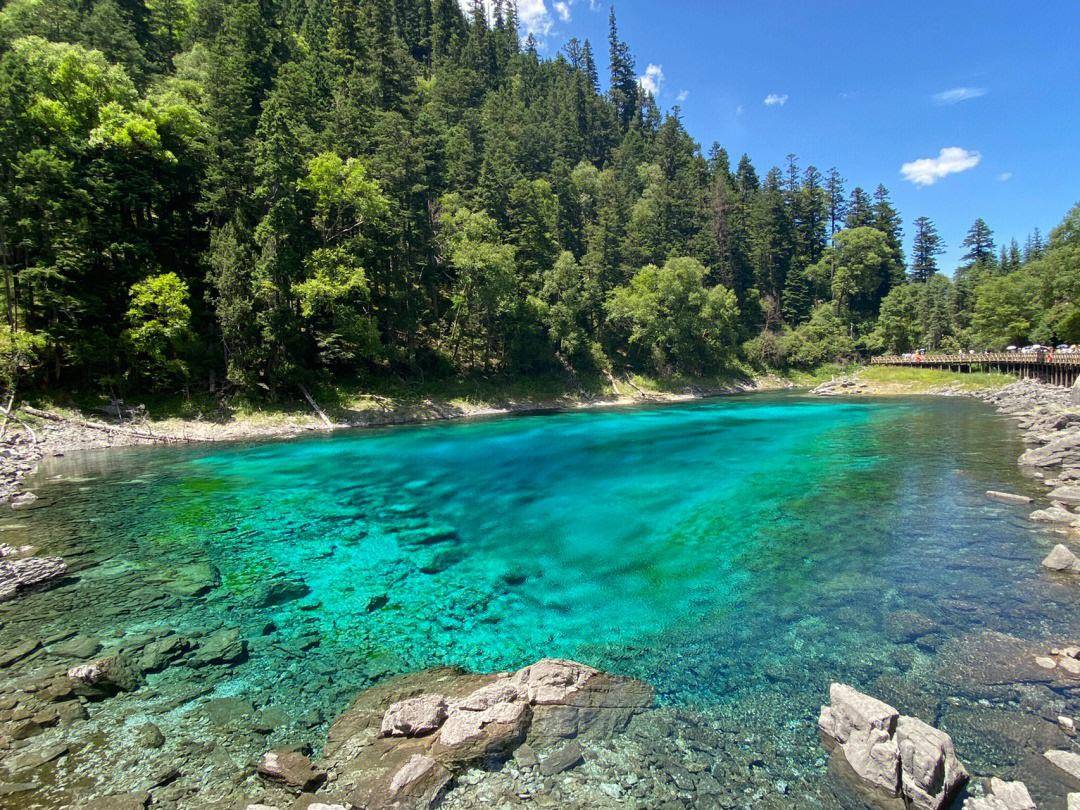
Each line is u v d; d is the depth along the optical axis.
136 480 21.91
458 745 6.38
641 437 30.86
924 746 5.65
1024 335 66.94
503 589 11.15
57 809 5.52
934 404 46.41
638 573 11.73
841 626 9.10
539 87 122.56
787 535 13.73
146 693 7.67
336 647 8.98
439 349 53.53
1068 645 8.24
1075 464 19.72
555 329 58.69
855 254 94.50
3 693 7.61
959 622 9.07
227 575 12.08
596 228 72.94
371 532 15.03
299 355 41.47
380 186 48.09
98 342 33.38
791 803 5.60
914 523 14.31
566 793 5.79
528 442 30.19
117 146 35.56
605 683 7.70
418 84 91.62
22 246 31.42
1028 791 5.54
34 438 28.64
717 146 125.62
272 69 51.84
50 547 13.89
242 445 31.36
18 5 44.41
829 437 29.28
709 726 6.81
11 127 31.41
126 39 47.19
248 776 6.07
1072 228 57.97
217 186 39.72
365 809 5.53
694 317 71.75
